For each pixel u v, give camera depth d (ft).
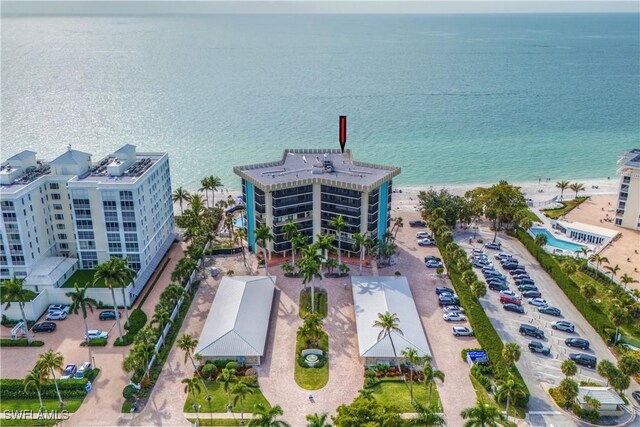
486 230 588.09
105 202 432.66
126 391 322.96
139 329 392.06
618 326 373.81
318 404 319.68
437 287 452.35
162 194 515.09
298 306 426.51
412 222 590.96
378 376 342.03
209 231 507.71
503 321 407.64
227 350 352.28
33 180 440.04
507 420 298.76
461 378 341.41
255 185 492.95
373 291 419.74
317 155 586.45
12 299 368.68
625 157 581.94
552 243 556.92
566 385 308.60
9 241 414.21
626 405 317.83
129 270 377.30
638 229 570.05
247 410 313.73
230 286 426.51
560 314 417.08
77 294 363.56
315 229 517.55
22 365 354.54
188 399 323.98
